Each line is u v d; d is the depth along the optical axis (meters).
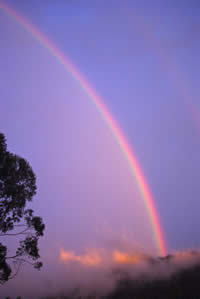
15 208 20.31
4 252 18.20
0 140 19.59
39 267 20.45
